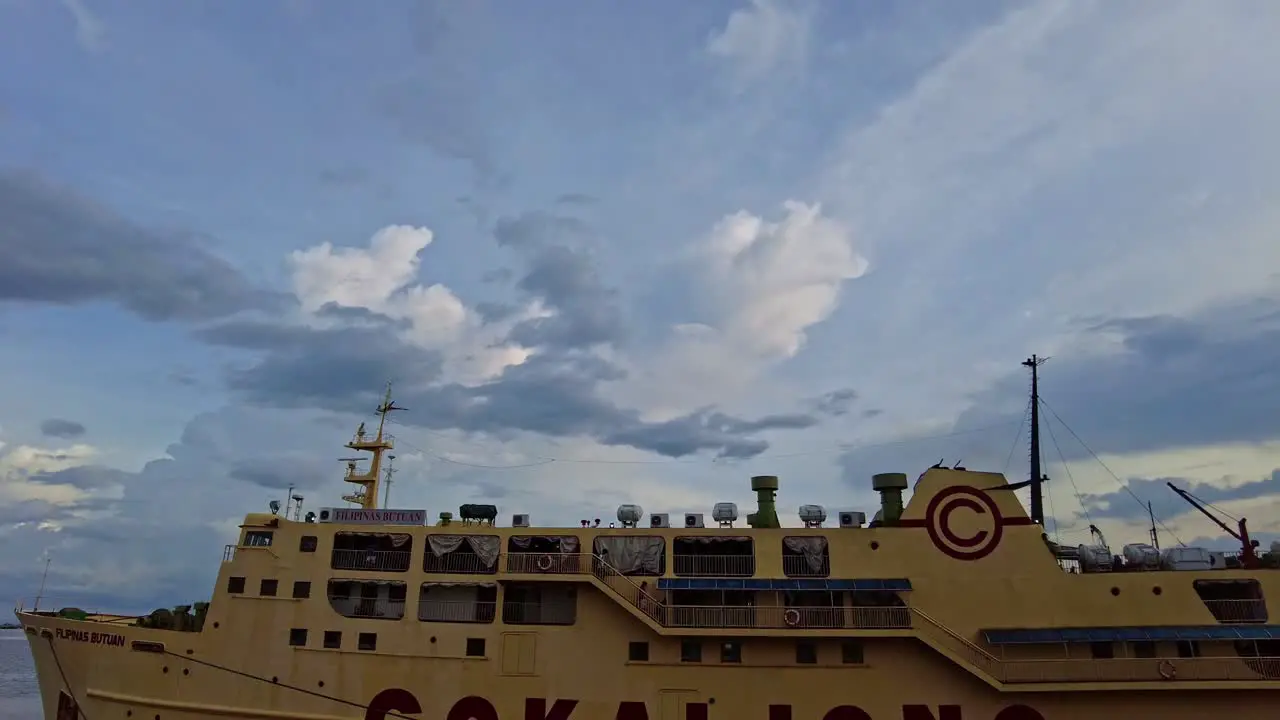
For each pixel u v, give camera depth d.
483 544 39.25
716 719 35.78
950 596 37.22
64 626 39.22
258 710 36.97
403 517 40.09
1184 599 36.28
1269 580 36.25
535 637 37.28
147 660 37.88
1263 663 34.44
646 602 36.69
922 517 38.69
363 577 38.47
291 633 38.03
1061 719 34.69
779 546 38.62
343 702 36.88
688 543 39.41
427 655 37.25
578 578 37.09
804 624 35.91
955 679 35.62
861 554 38.25
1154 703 34.53
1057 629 36.12
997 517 38.44
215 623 38.25
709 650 36.62
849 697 35.66
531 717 36.31
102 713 37.69
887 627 35.66
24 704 99.12
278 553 39.19
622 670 36.59
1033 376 45.66
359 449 46.50
